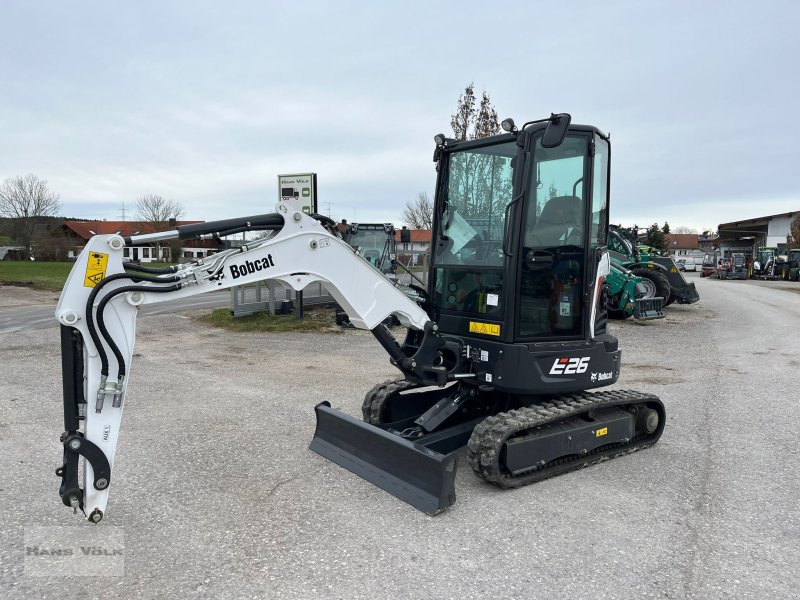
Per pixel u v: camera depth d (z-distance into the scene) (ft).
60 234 179.22
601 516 13.60
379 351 34.73
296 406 22.50
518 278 15.17
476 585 10.75
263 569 11.22
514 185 15.06
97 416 11.64
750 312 54.44
